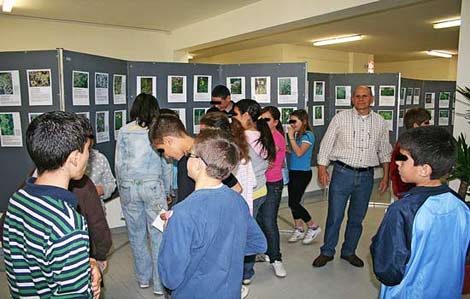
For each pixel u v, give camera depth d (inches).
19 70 135.0
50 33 236.4
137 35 266.1
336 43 330.3
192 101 178.4
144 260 120.7
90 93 145.8
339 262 142.9
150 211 112.4
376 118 133.6
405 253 49.7
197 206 51.9
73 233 39.8
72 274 39.3
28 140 42.4
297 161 160.2
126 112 169.8
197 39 249.0
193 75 177.0
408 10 209.3
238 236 55.2
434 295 51.7
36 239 39.1
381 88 222.1
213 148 54.1
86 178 79.1
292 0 177.6
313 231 162.7
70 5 200.2
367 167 132.7
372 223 192.2
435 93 275.7
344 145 132.9
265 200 122.2
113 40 257.8
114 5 200.7
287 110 177.3
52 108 134.5
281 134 129.0
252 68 178.7
